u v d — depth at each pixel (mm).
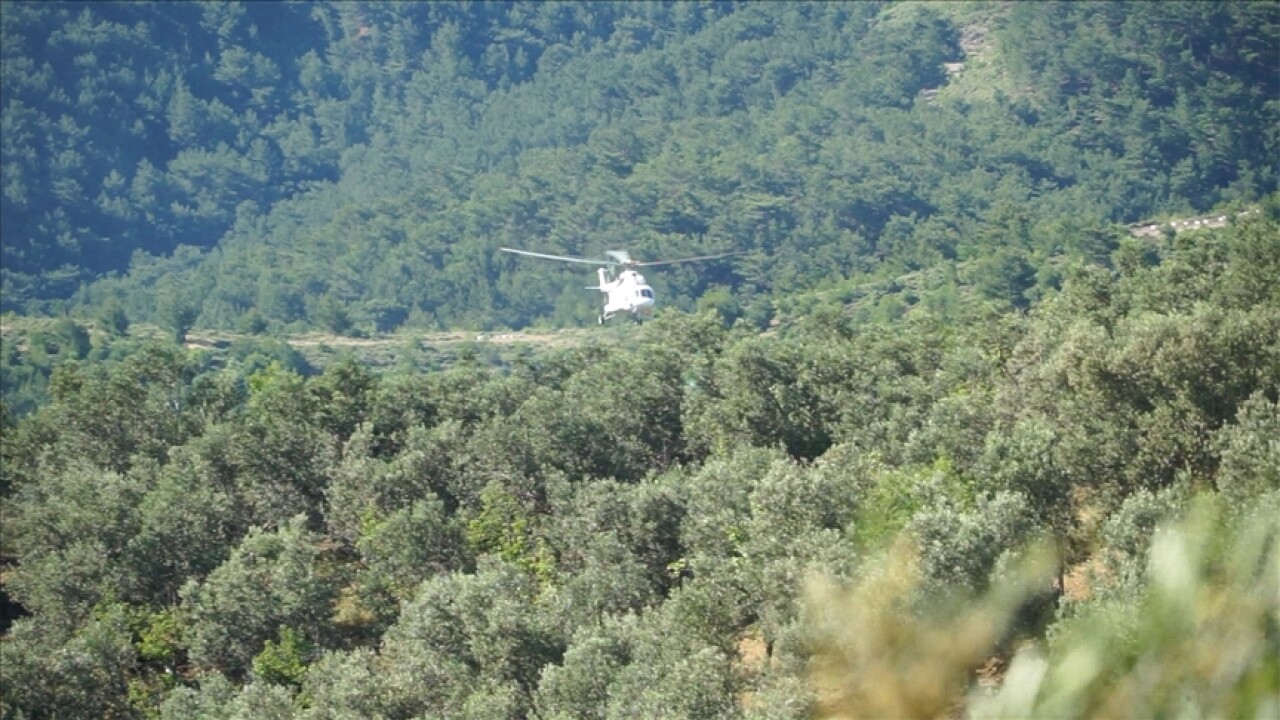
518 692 108688
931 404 144875
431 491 154000
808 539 92250
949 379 153750
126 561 144625
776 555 100062
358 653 120000
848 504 103375
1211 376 112438
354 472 156000
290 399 178750
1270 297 146875
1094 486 109812
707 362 170625
